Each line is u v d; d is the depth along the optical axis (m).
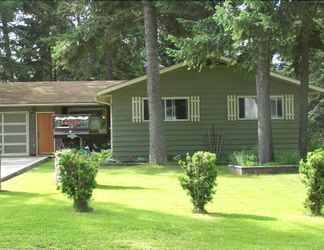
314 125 39.38
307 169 10.97
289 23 18.77
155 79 23.66
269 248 8.09
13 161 24.72
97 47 24.94
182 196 13.12
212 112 26.00
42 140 30.92
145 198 12.73
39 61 44.75
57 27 42.53
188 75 25.97
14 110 30.94
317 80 37.78
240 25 18.11
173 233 8.84
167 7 22.30
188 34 23.61
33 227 9.06
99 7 24.11
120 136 25.89
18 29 43.91
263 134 20.73
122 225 9.26
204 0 21.89
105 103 28.39
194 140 25.92
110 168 21.62
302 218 10.51
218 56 20.77
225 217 10.44
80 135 27.81
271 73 25.55
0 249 7.75
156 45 23.81
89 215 10.09
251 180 17.12
